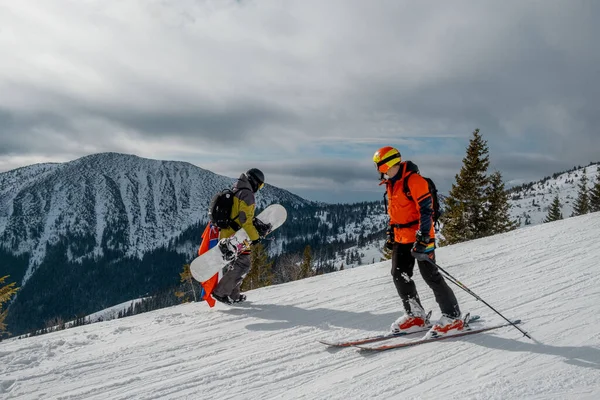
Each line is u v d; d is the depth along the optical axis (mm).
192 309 6168
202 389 3377
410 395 2975
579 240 7793
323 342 4141
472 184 33125
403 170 3986
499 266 6781
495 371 3168
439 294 4035
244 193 6074
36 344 4680
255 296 6660
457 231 32750
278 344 4320
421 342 3936
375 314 5121
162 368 3852
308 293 6508
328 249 197375
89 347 4594
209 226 6469
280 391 3266
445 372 3273
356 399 3006
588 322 3883
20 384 3582
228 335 4746
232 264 6121
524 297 4961
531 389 2812
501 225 33344
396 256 4219
